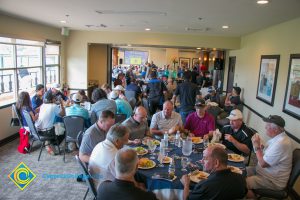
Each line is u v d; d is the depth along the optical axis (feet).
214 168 6.89
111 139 8.41
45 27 22.59
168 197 7.82
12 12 16.06
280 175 9.50
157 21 18.19
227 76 31.19
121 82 24.71
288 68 14.39
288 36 14.87
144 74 43.68
